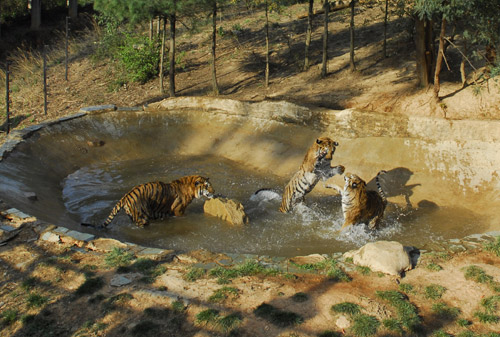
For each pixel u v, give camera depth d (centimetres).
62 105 1716
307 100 1444
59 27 2806
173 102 1588
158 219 1029
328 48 1817
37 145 1341
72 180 1279
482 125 1122
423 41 1310
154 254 779
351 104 1371
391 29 1819
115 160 1440
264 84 1650
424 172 1152
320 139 1014
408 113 1273
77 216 1046
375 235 945
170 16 1559
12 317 639
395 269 716
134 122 1559
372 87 1444
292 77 1658
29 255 784
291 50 1881
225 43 2111
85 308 650
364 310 628
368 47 1738
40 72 2142
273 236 952
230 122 1507
